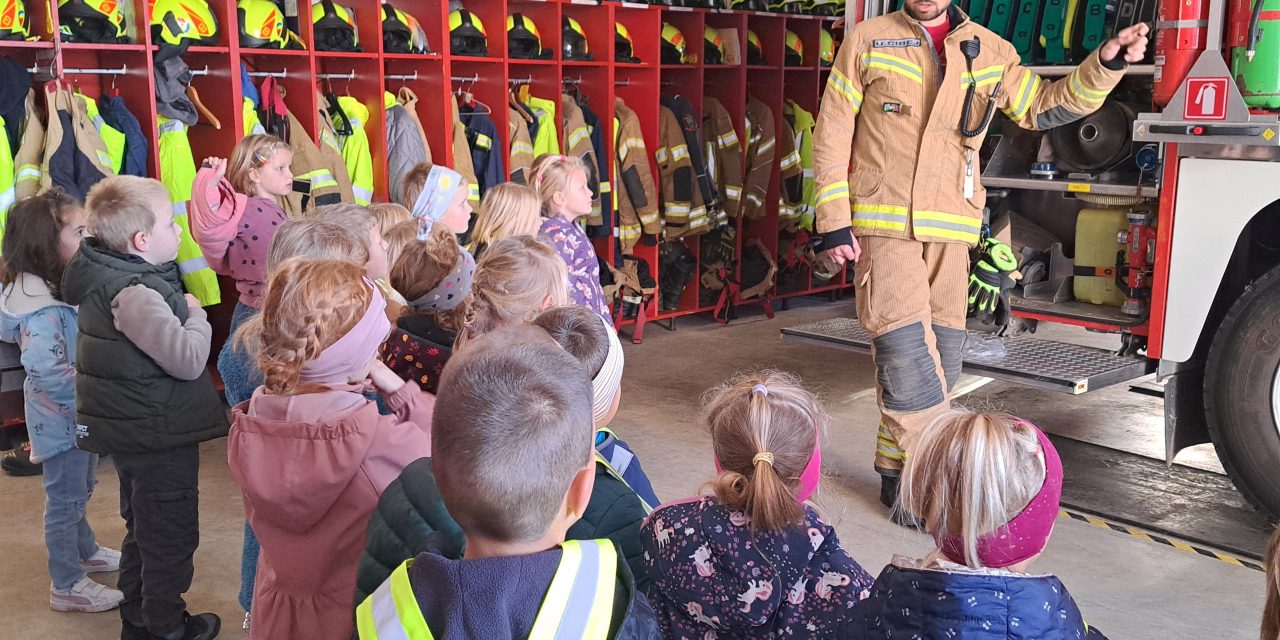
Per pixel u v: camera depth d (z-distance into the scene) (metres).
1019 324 4.74
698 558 1.75
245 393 2.73
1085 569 3.54
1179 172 3.75
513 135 6.21
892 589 1.50
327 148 5.52
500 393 1.16
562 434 1.16
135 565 2.91
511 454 1.13
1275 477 3.69
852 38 3.86
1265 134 3.43
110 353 2.67
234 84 5.17
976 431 1.45
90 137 4.73
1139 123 3.71
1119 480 4.38
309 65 5.45
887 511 4.05
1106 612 3.24
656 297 7.02
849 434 5.00
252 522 1.79
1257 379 3.67
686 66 7.00
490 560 1.10
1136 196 4.15
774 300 8.40
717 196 7.17
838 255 3.86
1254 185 3.59
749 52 7.47
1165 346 3.87
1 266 3.25
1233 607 3.27
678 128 6.88
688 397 5.62
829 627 1.72
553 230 3.68
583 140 6.41
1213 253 3.71
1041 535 1.45
